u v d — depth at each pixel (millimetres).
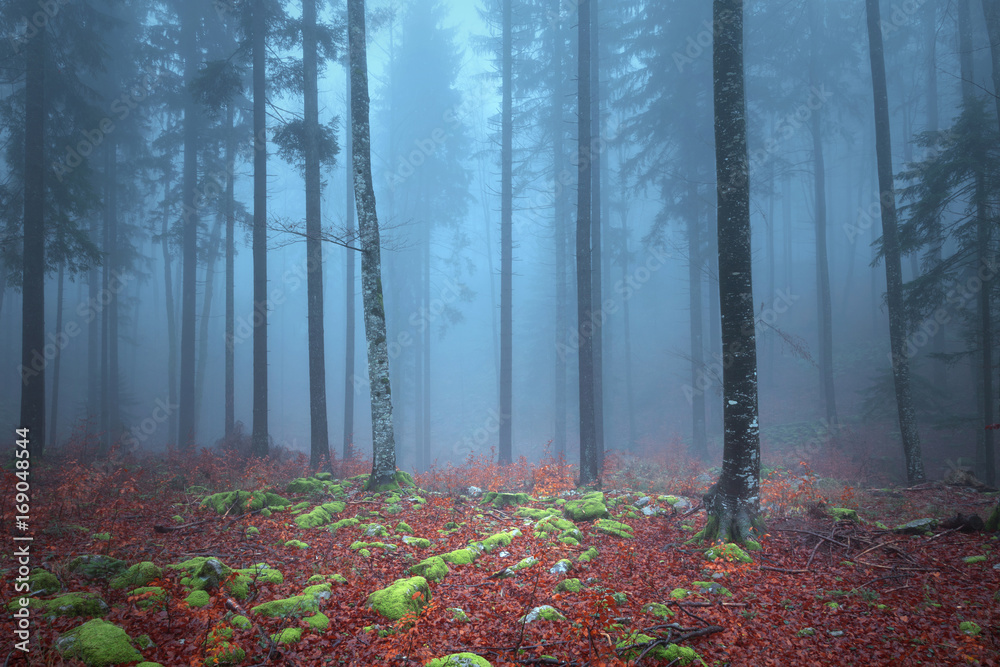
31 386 13461
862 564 7109
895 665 4801
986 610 5707
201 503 9688
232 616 5344
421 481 14188
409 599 5754
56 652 4441
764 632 5426
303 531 8469
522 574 6871
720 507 8242
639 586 6629
